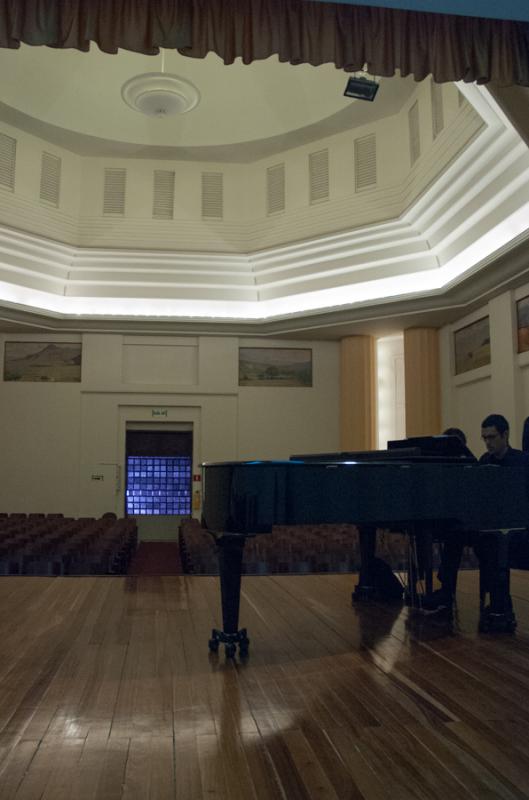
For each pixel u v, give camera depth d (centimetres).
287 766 238
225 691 318
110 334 1573
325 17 446
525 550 502
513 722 278
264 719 282
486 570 450
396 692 316
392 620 472
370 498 387
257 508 372
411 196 1244
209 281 1522
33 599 540
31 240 1387
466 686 325
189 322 1551
